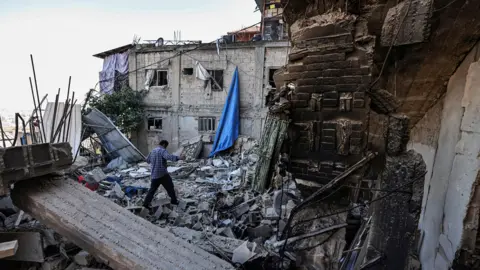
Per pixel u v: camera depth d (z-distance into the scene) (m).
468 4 2.35
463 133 2.76
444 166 3.19
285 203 6.70
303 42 3.19
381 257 3.34
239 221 6.45
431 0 2.53
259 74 13.66
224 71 14.23
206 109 14.73
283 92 3.38
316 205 3.72
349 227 5.18
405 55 2.94
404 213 3.26
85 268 3.62
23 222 4.23
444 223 3.13
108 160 12.48
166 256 3.43
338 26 2.93
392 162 3.14
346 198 3.44
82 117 11.91
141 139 15.94
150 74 15.35
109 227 3.53
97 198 3.91
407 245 3.27
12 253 2.80
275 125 3.50
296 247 3.87
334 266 3.72
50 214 3.44
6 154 3.03
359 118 2.93
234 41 15.20
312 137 3.18
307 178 3.38
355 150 2.96
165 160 6.47
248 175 8.82
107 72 16.56
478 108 2.53
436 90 3.26
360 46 2.88
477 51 2.57
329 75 3.02
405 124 2.88
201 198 7.69
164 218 6.25
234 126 13.87
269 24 15.63
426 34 2.63
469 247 2.62
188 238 5.04
